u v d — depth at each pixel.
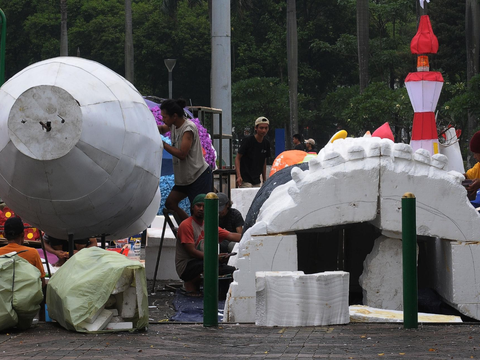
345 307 8.91
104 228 10.64
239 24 70.25
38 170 9.60
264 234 9.97
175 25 66.56
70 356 6.84
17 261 8.60
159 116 17.89
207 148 19.55
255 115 61.78
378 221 10.09
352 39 67.31
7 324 8.33
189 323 9.16
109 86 10.19
